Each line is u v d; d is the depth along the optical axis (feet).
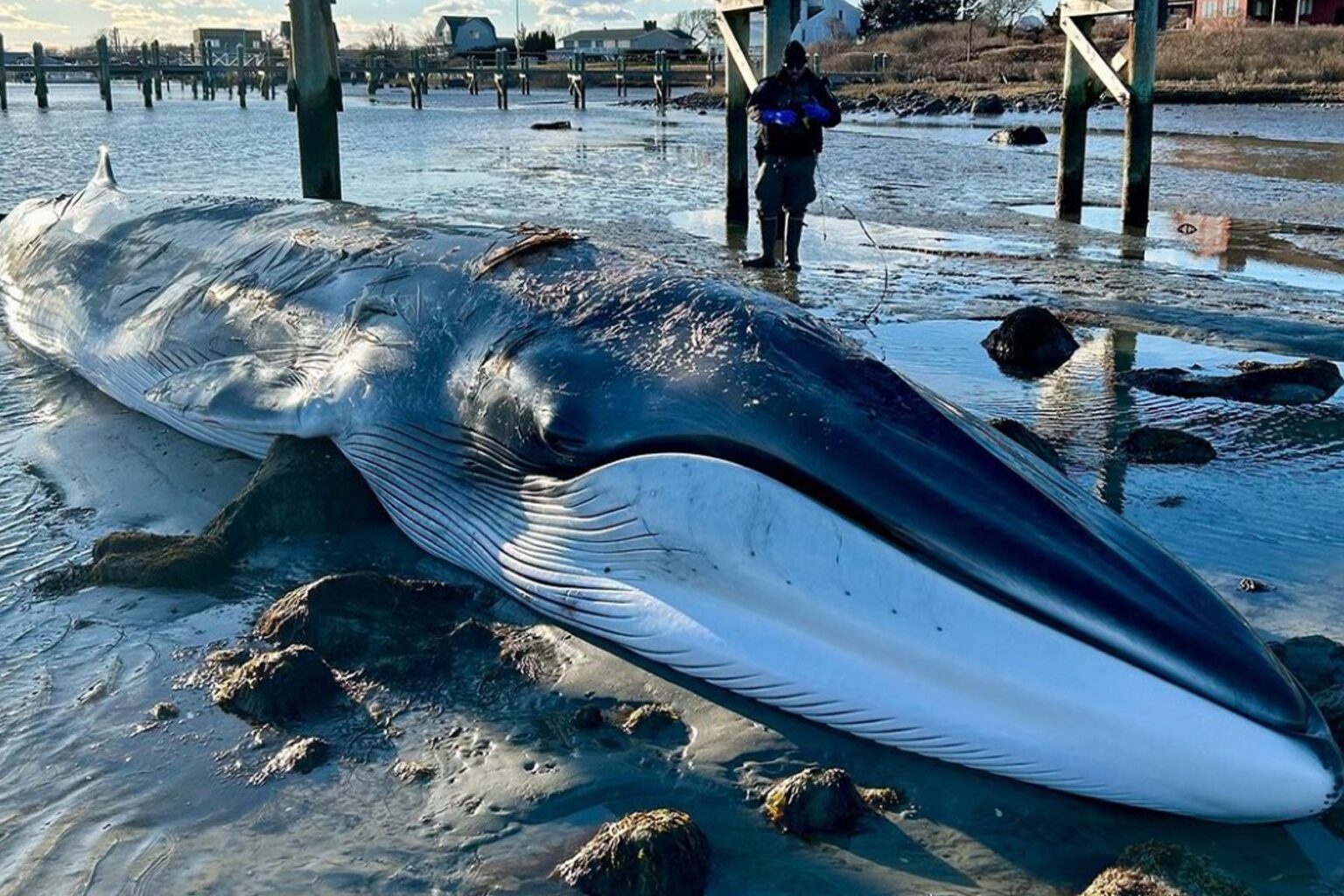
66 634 15.83
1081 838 11.95
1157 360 29.09
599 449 15.61
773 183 39.27
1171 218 54.39
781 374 14.98
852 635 13.11
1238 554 17.94
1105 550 12.89
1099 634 12.25
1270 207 57.88
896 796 12.52
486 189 61.31
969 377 27.32
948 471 13.65
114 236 28.81
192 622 16.20
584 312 17.46
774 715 13.87
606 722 13.83
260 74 275.18
